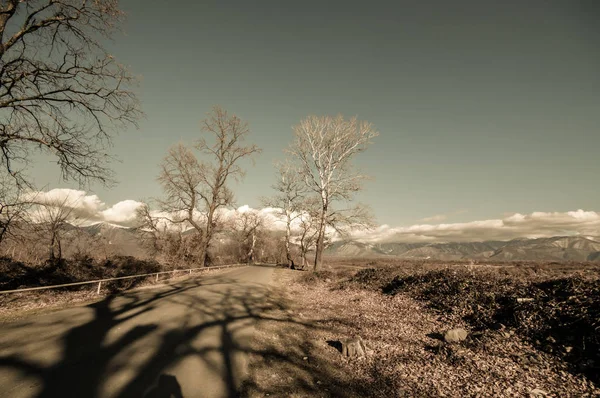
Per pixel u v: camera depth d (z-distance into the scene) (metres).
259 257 82.44
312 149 29.39
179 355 6.39
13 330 7.28
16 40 10.28
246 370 5.97
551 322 7.49
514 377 5.50
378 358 6.90
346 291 18.02
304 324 10.12
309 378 5.80
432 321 10.18
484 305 10.24
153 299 12.48
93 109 12.34
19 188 11.66
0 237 12.59
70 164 11.99
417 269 20.17
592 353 5.78
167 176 30.28
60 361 5.67
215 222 34.66
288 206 38.78
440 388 5.30
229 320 9.80
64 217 20.09
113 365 5.65
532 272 21.05
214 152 33.44
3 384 4.65
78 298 12.04
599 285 8.84
